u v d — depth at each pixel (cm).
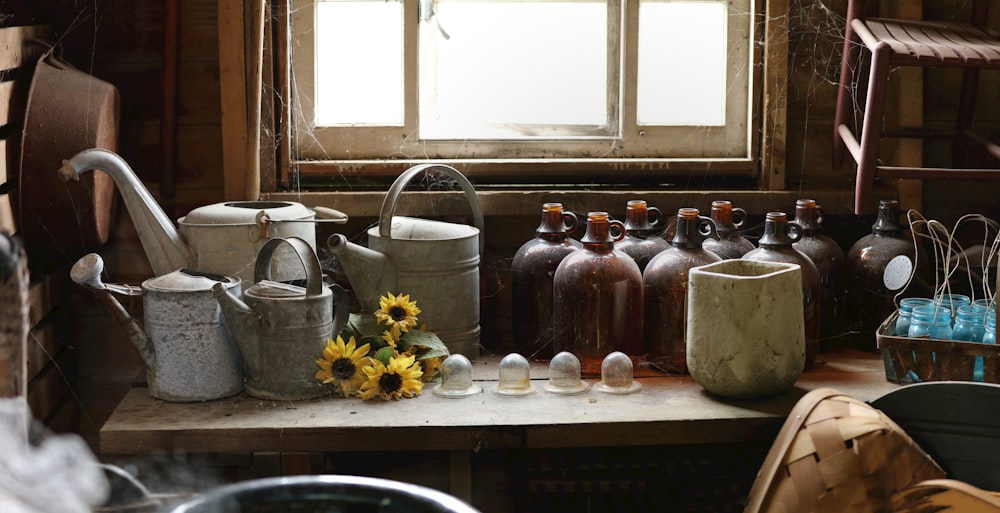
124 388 228
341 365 187
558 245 213
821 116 235
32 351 196
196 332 184
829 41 232
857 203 209
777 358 183
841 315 219
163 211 207
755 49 233
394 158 237
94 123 201
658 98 241
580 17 238
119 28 220
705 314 187
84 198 200
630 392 193
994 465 170
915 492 145
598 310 201
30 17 212
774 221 203
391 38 237
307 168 230
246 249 194
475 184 234
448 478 198
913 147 235
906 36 215
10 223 196
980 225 237
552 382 195
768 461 172
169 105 219
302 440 175
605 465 191
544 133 241
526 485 194
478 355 215
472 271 210
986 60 202
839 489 158
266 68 224
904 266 211
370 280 203
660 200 230
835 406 167
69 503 79
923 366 189
